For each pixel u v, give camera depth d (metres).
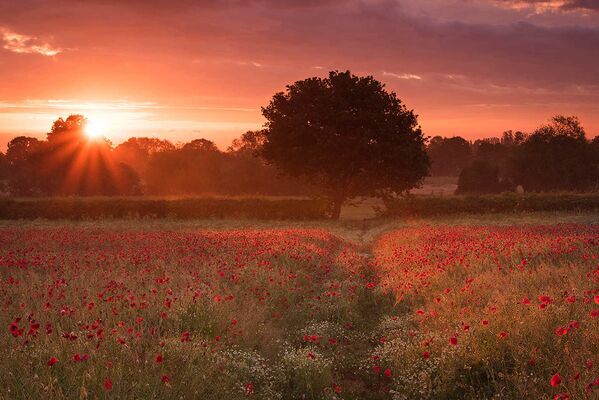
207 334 8.68
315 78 43.88
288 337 9.74
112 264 14.24
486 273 12.38
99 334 6.85
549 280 10.79
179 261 15.00
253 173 87.62
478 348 7.32
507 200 40.25
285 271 13.78
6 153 111.75
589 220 32.22
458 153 187.12
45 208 39.97
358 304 12.42
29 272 12.65
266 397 6.81
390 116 42.84
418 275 13.02
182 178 91.06
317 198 43.59
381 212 43.69
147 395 5.93
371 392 7.41
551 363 6.50
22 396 5.57
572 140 84.69
